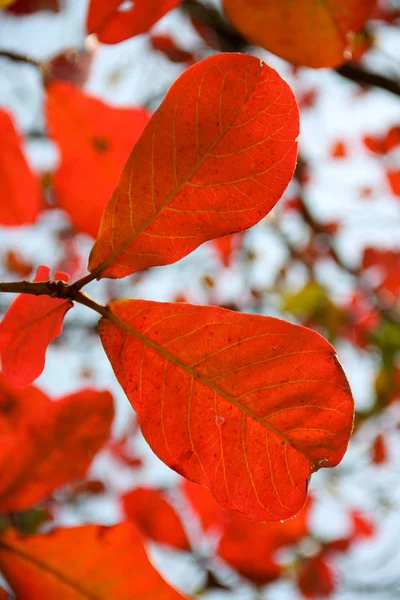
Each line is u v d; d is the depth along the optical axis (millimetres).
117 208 743
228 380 752
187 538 1152
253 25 783
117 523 764
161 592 765
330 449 748
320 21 777
